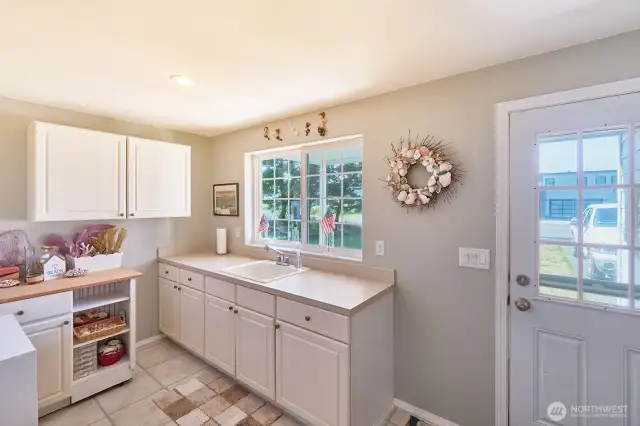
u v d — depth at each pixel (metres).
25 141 2.24
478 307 1.74
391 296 2.02
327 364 1.68
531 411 1.61
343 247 2.46
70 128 2.20
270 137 2.81
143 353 2.74
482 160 1.72
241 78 1.84
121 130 2.74
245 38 1.40
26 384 1.33
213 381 2.32
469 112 1.75
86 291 2.39
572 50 1.47
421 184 1.93
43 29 1.31
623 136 1.37
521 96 1.60
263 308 2.02
